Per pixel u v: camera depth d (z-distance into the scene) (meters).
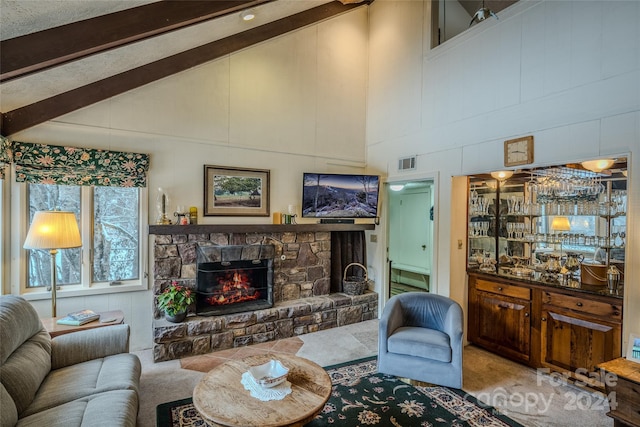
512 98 3.33
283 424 1.67
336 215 4.61
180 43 3.52
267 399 1.88
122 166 3.51
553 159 3.00
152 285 3.74
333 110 5.04
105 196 3.56
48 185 3.31
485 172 3.59
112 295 3.55
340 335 4.12
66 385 2.05
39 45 2.06
